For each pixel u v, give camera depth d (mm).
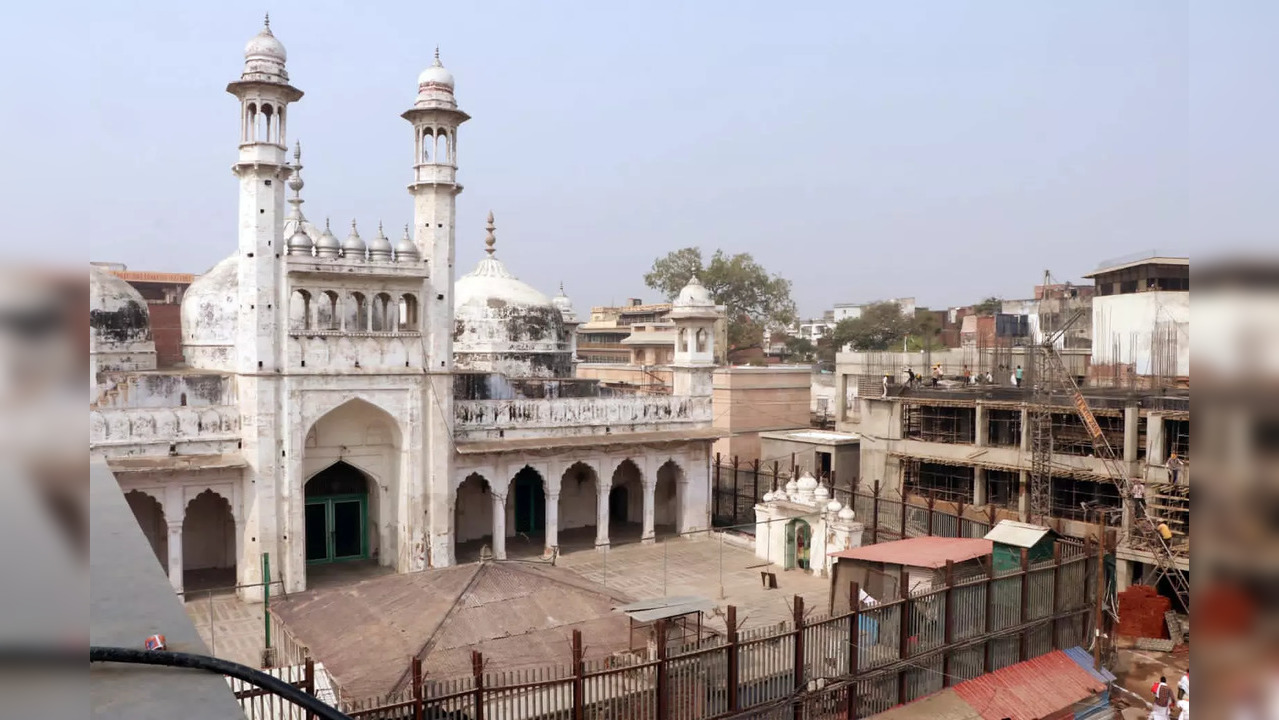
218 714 1935
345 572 24703
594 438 27719
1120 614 21719
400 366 24094
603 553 27750
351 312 27125
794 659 14484
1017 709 16500
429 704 11078
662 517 32188
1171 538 21812
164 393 23500
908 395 31281
